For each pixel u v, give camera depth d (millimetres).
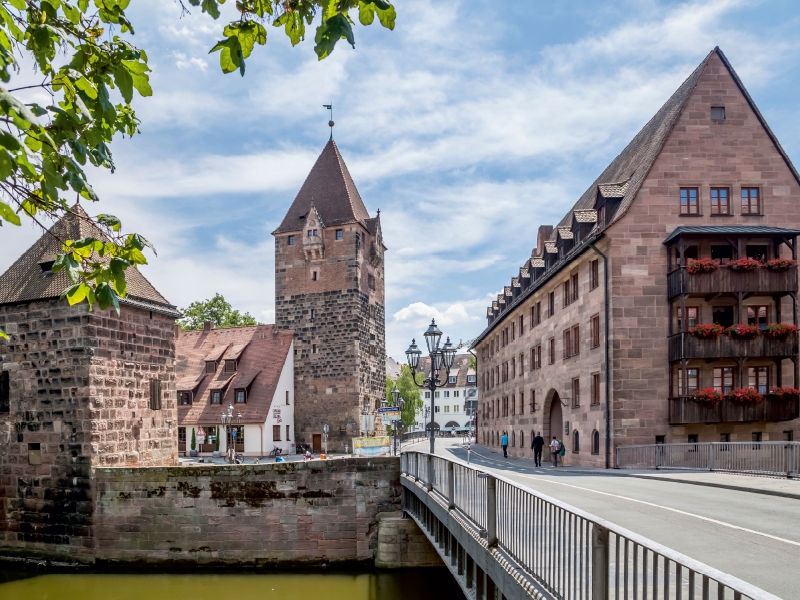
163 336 31844
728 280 27188
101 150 5250
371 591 22469
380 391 64750
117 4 5117
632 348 28188
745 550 9312
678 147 29266
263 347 60469
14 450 28219
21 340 28469
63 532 27156
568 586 6625
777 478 19297
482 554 10234
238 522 26172
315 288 60531
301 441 59531
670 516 12258
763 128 29531
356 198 63719
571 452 33875
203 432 50438
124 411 28953
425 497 16844
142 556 26406
